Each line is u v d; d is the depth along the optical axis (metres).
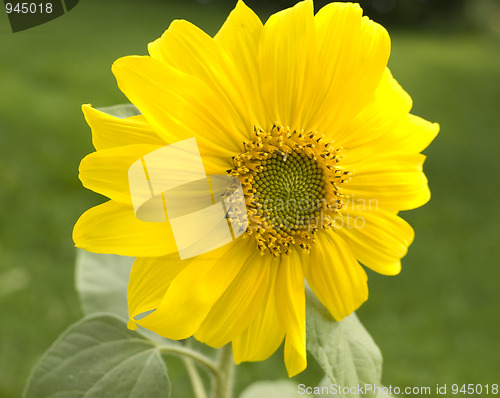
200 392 0.71
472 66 3.93
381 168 0.64
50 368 0.65
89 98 2.06
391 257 0.64
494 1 5.69
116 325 0.66
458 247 1.62
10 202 1.43
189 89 0.60
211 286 0.61
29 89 2.08
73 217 1.42
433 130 0.63
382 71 0.62
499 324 1.31
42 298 1.18
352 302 0.63
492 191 1.99
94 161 0.59
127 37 3.01
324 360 0.63
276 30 0.61
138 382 0.65
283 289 0.63
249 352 0.62
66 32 2.91
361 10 0.61
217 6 4.71
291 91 0.62
